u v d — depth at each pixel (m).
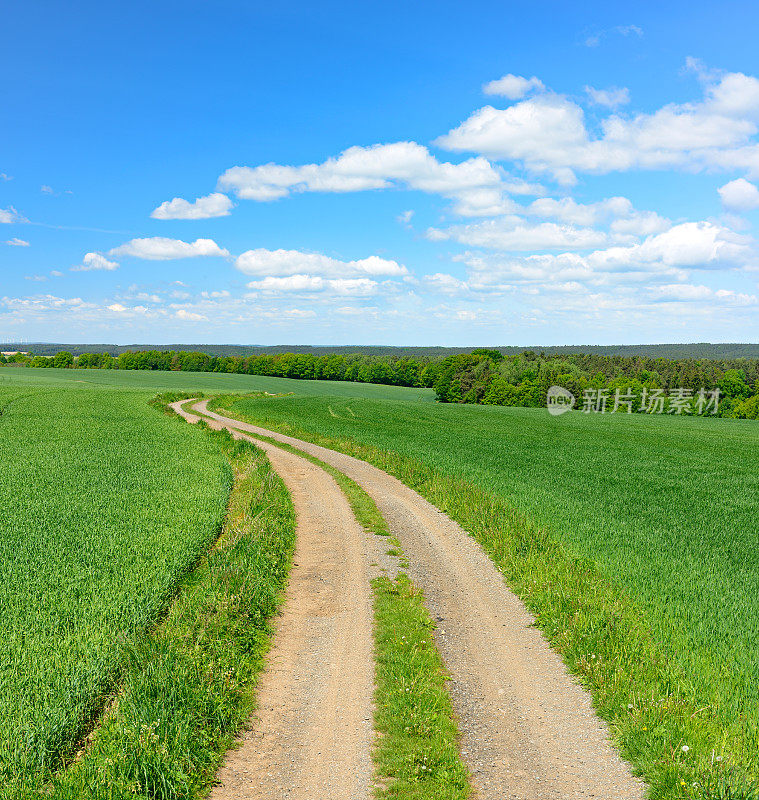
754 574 15.39
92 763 7.34
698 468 37.03
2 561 14.05
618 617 12.03
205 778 7.55
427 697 9.46
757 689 9.39
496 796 7.33
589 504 23.23
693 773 7.37
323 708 9.34
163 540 15.99
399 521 21.75
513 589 14.95
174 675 9.02
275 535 17.92
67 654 9.61
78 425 43.47
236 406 75.62
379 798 7.27
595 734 8.72
